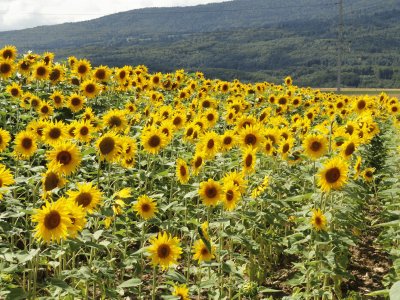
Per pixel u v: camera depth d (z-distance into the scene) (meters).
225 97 11.97
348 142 4.80
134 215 4.77
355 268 5.46
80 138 4.78
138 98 9.78
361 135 5.95
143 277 4.75
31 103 6.81
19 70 8.20
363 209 7.00
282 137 5.90
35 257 3.07
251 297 3.79
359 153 6.36
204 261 3.87
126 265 3.58
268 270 5.14
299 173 5.55
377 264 5.58
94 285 3.64
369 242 6.21
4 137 4.48
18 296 2.83
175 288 3.49
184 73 13.17
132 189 4.95
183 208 4.27
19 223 3.91
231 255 4.03
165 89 11.09
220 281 4.07
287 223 5.62
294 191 5.50
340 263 4.51
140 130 6.00
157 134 5.02
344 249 4.33
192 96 11.12
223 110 9.77
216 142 5.01
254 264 4.74
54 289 3.33
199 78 13.68
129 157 4.81
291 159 5.40
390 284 4.52
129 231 4.22
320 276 4.23
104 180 4.78
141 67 11.84
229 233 4.15
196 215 4.93
